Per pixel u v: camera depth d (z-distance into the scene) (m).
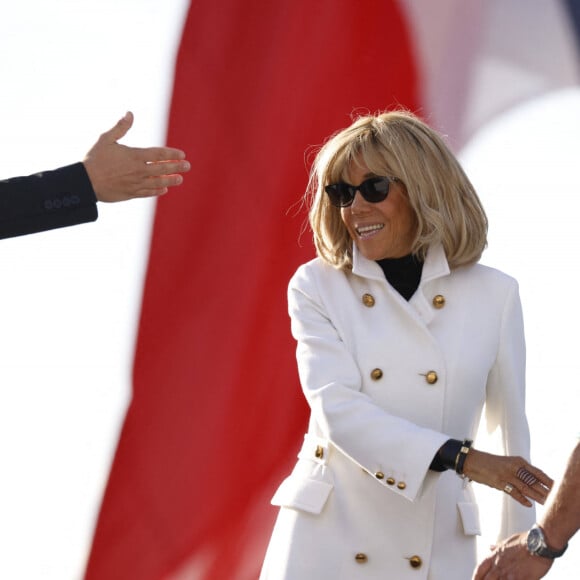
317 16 21.52
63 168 11.80
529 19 21.62
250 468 21.28
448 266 13.67
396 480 12.59
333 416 13.01
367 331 13.59
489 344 13.57
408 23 21.56
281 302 21.36
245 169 21.47
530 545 11.78
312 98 21.48
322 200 13.94
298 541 13.36
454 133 21.67
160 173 11.96
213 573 21.16
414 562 13.16
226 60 21.58
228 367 21.38
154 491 21.38
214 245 21.47
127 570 21.31
